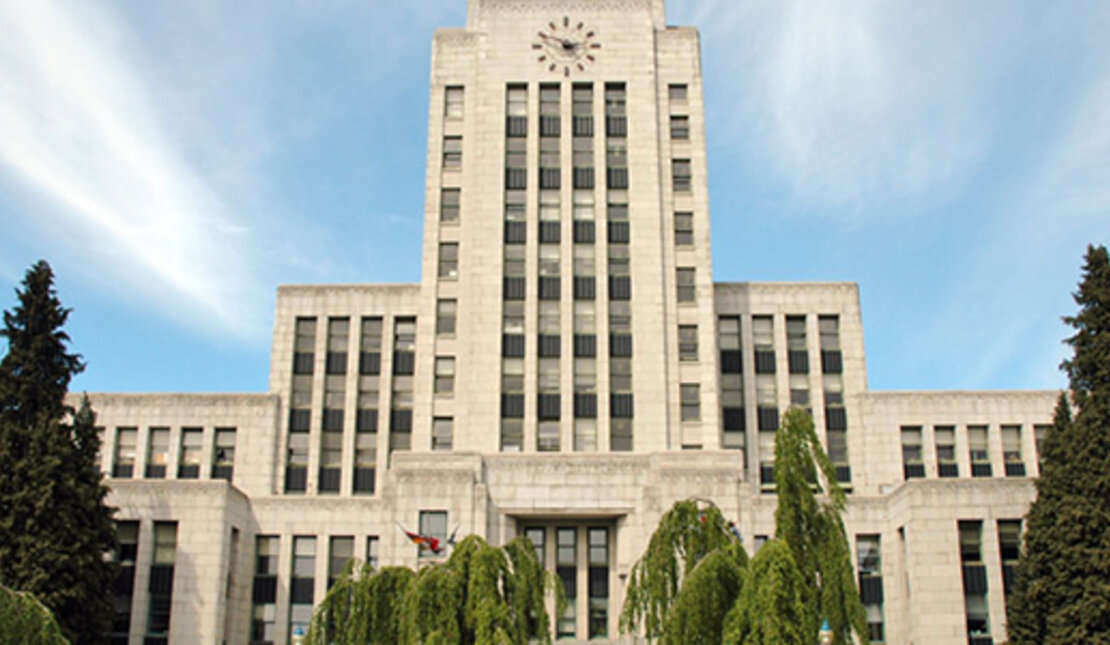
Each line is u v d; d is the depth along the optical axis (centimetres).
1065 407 5247
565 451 6300
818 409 7000
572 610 5647
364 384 7119
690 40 7256
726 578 2631
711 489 5497
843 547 2770
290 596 6091
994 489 5709
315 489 6888
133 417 6919
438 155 7119
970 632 5591
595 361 6538
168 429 6925
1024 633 4984
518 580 2764
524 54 7162
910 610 5747
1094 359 5128
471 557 2733
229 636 5847
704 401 6512
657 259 6719
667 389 6500
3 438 4909
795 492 2806
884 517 6100
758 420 6981
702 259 6788
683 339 6650
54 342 5250
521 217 6838
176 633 5525
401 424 7025
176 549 5650
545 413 6444
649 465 5656
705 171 6975
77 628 4841
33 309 5228
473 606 2639
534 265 6706
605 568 5716
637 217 6812
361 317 7231
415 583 2739
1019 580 5100
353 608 2917
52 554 4734
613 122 7056
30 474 4841
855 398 7012
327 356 7169
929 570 5619
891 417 6888
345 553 6172
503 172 6906
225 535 5747
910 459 6838
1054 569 4891
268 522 6197
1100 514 4819
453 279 6925
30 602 2955
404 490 5512
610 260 6756
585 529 5766
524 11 7244
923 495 5709
